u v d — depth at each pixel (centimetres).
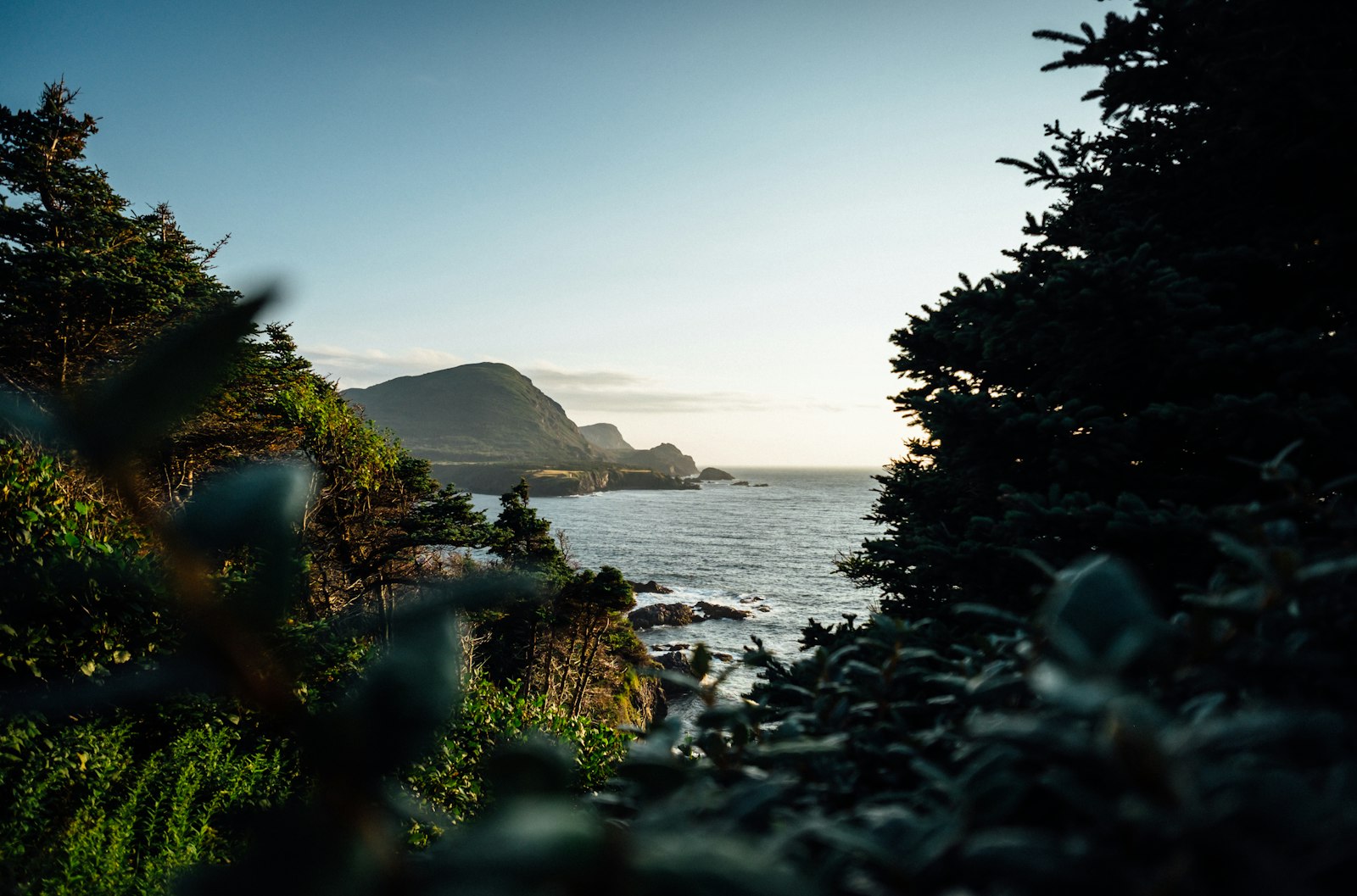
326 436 1739
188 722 539
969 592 439
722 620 5562
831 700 163
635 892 50
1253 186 455
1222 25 404
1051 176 590
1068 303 387
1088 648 80
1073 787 83
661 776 115
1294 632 119
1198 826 67
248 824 50
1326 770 89
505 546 2205
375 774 50
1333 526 153
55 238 1527
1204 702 107
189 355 43
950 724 145
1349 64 394
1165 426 404
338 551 1775
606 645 3191
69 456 44
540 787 63
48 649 474
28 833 456
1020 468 452
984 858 74
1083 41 434
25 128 1512
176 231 1797
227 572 49
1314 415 329
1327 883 69
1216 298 455
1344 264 420
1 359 1205
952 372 583
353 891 48
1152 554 342
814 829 82
